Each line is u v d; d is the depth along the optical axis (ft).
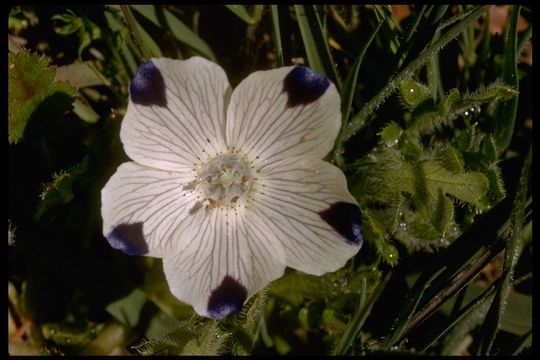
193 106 0.44
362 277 0.49
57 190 0.47
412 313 0.47
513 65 0.49
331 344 0.50
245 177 0.45
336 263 0.44
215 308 0.44
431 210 0.47
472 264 0.48
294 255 0.45
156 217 0.44
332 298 0.50
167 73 0.42
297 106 0.43
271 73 0.42
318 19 0.49
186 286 0.44
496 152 0.48
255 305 0.46
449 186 0.47
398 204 0.47
